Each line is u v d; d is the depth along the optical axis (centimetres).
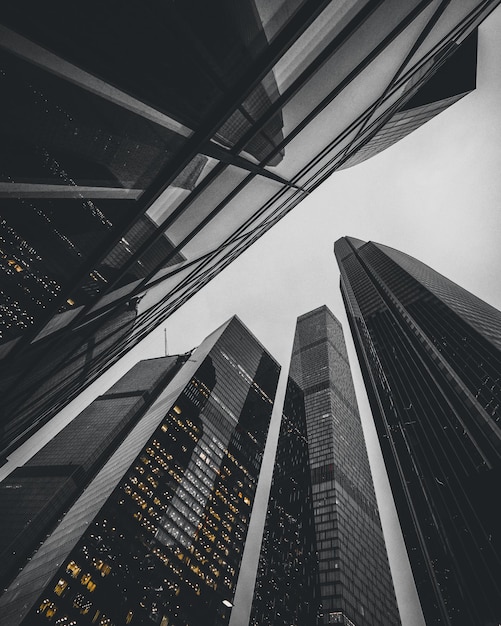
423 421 11600
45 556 12150
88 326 1154
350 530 15500
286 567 15262
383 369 14988
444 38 2053
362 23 897
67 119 659
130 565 11662
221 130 848
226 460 18800
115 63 576
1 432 1450
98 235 831
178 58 643
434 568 9075
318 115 1253
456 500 9100
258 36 693
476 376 10794
